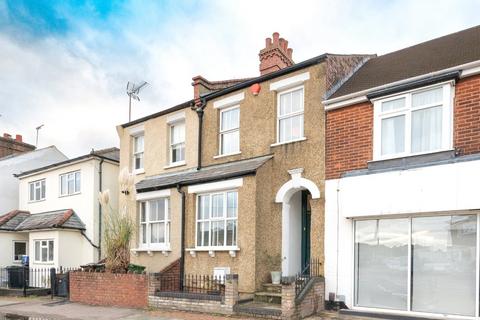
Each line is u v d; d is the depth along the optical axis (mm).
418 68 11406
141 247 16266
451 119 9898
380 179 10477
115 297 13281
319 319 10297
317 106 12531
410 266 10148
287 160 12953
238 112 14977
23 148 29984
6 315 11977
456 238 9586
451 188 9258
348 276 11086
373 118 11242
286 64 16984
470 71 9742
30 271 19828
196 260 13828
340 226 11414
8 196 25641
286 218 12844
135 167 18859
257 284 12078
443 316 9469
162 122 17531
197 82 16922
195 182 14148
